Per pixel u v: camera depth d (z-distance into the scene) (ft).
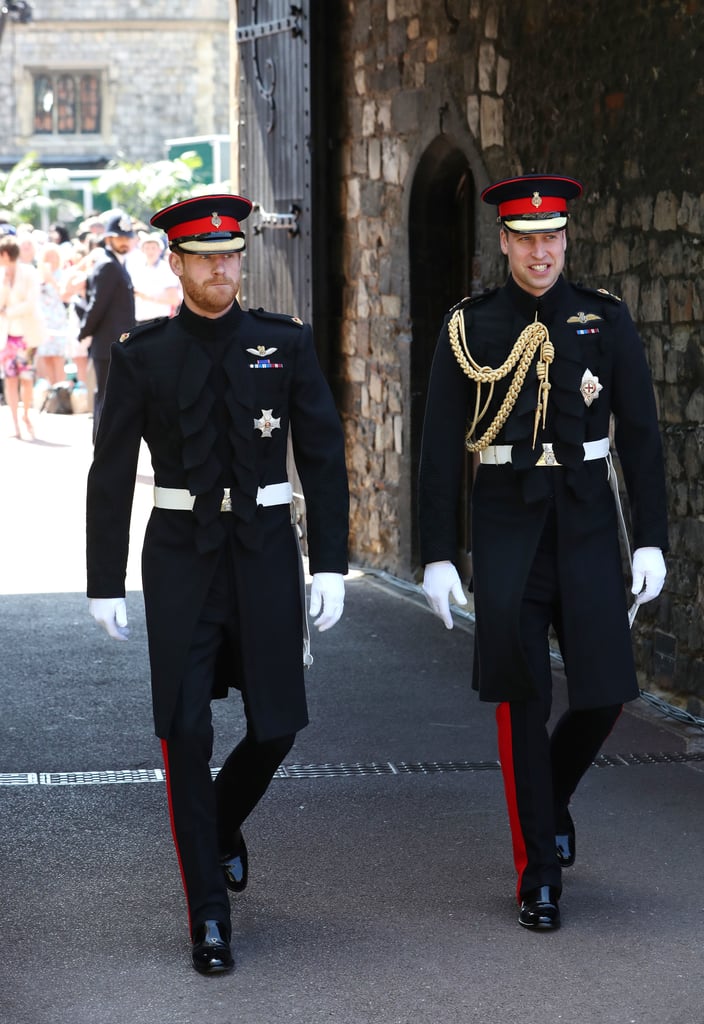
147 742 26.07
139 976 17.20
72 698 28.76
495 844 21.22
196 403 17.58
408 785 23.75
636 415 18.71
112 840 21.40
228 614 17.85
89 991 16.83
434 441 18.94
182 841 17.51
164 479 17.93
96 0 178.19
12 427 70.74
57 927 18.51
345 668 30.78
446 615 18.93
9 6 139.85
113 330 54.19
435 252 38.01
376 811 22.58
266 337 17.97
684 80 26.61
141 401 17.85
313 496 18.15
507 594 18.34
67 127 180.55
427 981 17.01
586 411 18.52
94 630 33.96
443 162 36.99
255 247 44.09
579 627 18.49
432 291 38.09
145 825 21.98
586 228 30.12
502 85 33.19
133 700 28.66
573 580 18.49
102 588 18.07
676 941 17.97
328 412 18.21
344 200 41.29
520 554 18.45
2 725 27.02
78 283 76.59
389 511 39.91
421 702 28.40
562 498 18.49
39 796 23.22
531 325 18.48
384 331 39.42
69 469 57.47
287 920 18.71
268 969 17.34
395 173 38.24
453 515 19.07
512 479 18.66
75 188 135.03
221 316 17.88
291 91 41.50
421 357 38.17
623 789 23.36
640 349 18.79
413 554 38.73
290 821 22.17
